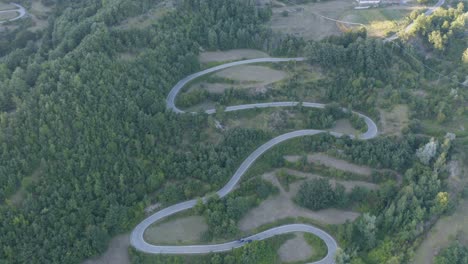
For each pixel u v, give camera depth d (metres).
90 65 195.50
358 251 167.75
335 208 183.12
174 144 193.88
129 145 182.75
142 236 170.12
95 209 167.38
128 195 173.38
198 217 176.50
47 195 163.25
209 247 167.88
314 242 171.88
